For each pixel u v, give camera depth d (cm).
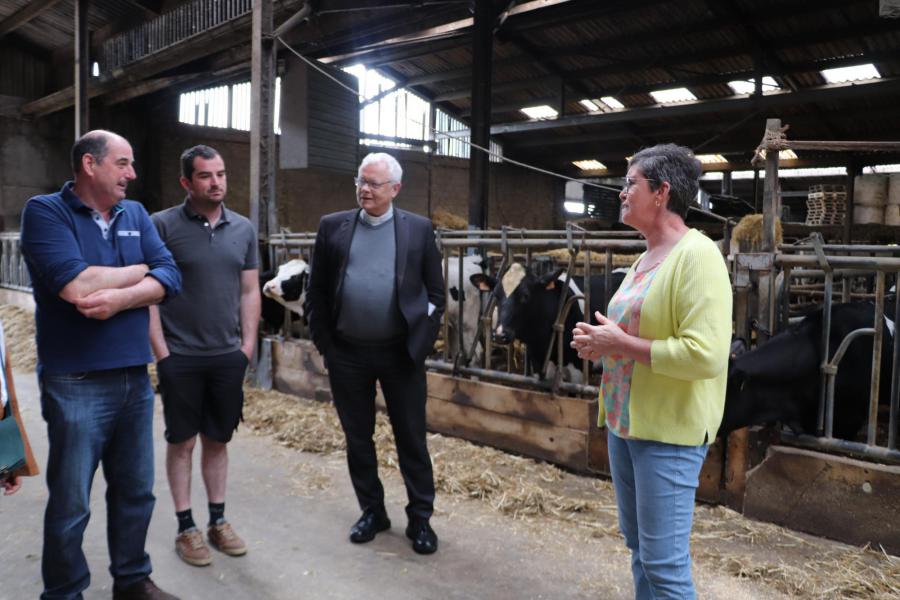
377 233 289
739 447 329
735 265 342
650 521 177
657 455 176
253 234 299
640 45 1179
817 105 1259
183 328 275
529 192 1888
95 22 1270
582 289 461
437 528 315
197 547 277
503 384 477
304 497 352
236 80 1377
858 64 1056
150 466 239
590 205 2091
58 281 206
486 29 984
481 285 452
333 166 987
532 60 1305
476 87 992
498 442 425
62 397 214
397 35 1152
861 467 291
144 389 234
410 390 291
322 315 295
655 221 182
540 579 268
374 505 303
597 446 379
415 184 1675
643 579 194
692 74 1241
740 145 1491
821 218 1505
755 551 289
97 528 310
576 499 347
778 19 1014
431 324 288
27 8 1181
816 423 319
